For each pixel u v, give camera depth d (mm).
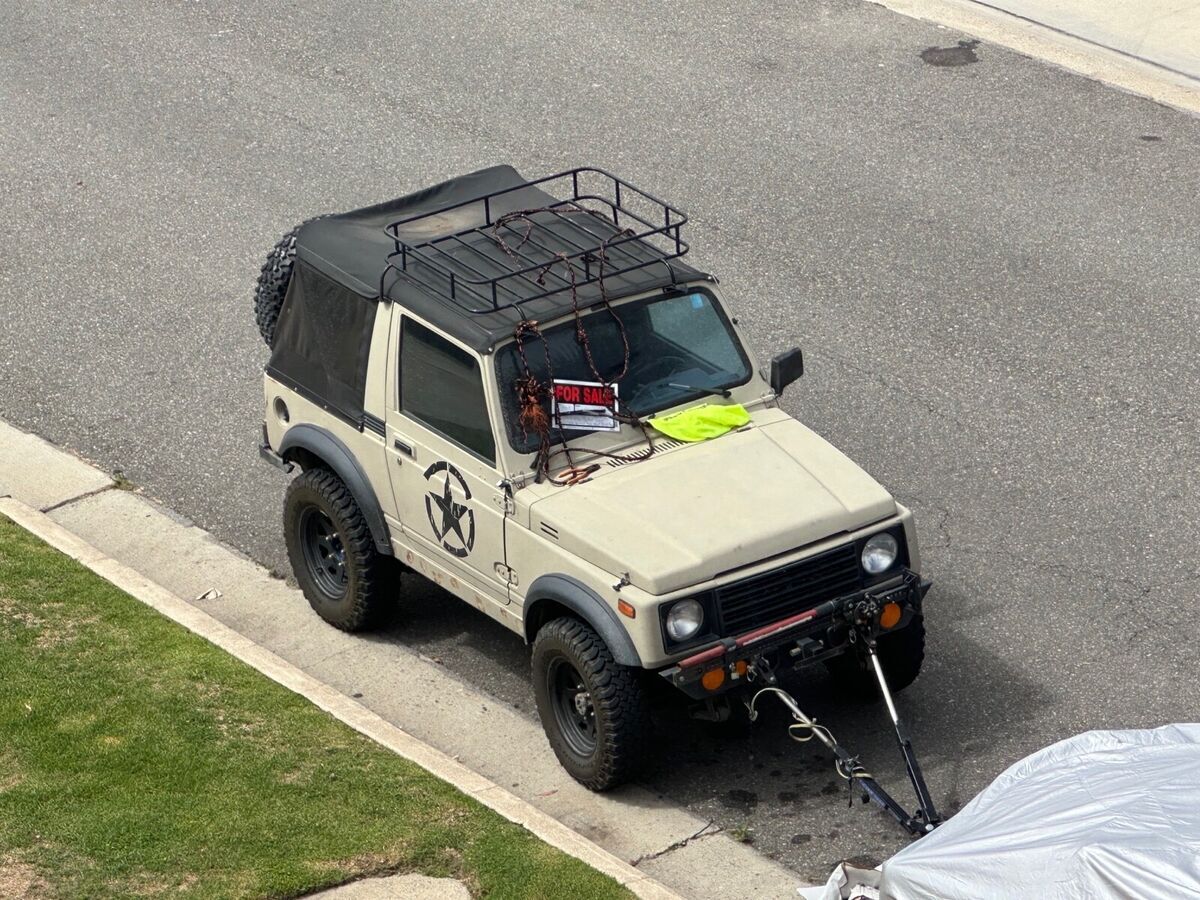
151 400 35562
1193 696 25375
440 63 51125
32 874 20156
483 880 20609
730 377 25344
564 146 45719
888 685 24859
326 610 27828
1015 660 26422
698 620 21922
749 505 23016
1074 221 41094
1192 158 43906
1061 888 16281
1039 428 33000
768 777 23984
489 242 26328
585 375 24203
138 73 50938
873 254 39938
